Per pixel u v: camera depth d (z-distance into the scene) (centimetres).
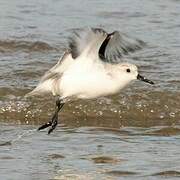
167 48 2066
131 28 2250
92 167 1298
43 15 2366
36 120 1625
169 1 2542
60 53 2019
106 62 1380
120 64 1394
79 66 1366
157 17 2369
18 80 1803
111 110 1672
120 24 2292
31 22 2286
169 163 1320
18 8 2422
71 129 1550
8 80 1800
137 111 1675
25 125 1579
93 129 1552
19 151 1386
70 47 1334
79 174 1262
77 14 2388
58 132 1523
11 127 1559
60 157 1351
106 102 1697
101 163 1319
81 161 1332
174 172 1267
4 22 2272
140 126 1588
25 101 1694
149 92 1745
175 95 1731
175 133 1527
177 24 2292
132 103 1698
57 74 1395
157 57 1991
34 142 1447
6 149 1398
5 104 1680
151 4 2511
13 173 1259
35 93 1441
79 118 1641
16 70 1862
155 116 1659
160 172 1267
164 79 1825
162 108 1686
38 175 1252
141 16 2378
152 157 1355
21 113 1650
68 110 1667
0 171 1268
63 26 2255
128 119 1642
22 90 1742
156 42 2112
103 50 1370
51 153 1373
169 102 1706
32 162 1322
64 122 1612
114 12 2412
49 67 1895
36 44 2070
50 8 2442
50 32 2192
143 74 1859
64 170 1280
